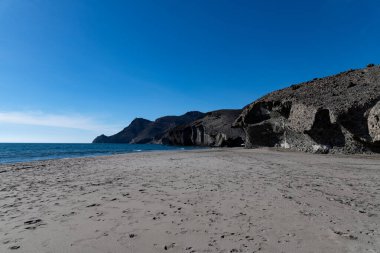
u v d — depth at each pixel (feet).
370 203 19.71
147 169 45.62
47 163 64.13
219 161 61.26
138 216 17.04
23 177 38.01
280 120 109.19
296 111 94.02
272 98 116.26
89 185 29.50
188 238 13.30
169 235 13.73
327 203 19.80
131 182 31.14
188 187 26.96
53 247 12.26
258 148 127.34
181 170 43.14
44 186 29.53
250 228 14.62
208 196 22.57
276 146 116.16
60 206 19.89
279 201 20.53
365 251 11.58
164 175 37.04
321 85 103.60
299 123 90.07
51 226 15.25
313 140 86.89
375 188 25.40
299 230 14.23
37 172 44.55
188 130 382.01
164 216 16.99
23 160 92.84
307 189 25.20
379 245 12.17
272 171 39.86
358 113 69.26
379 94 70.08
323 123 80.02
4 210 18.98
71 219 16.57
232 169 43.50
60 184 30.73
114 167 50.65
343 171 38.52
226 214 17.29
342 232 13.82
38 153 148.56
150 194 23.79
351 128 70.03
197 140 353.51
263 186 26.96
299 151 93.04
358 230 14.10
